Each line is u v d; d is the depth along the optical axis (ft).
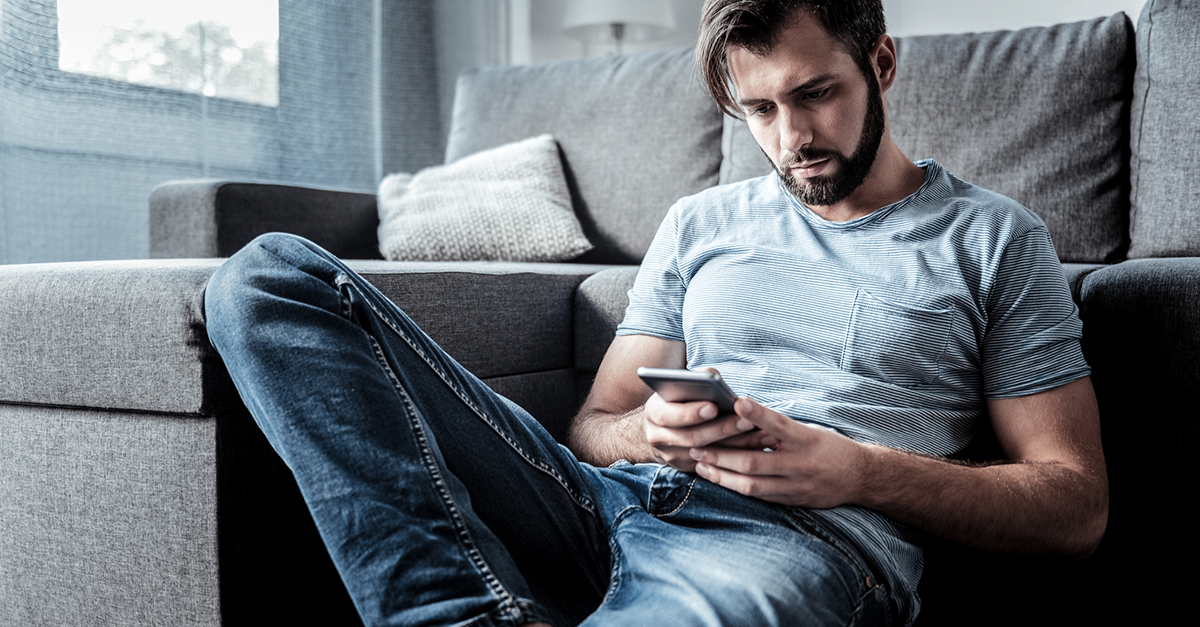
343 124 8.70
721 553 2.55
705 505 2.80
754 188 3.80
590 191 6.43
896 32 8.72
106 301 3.08
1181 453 3.58
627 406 3.67
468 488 2.69
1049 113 5.06
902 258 3.28
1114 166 4.97
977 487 2.75
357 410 2.39
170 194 5.60
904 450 2.94
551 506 2.85
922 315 3.15
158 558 3.08
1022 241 3.21
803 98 3.21
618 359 3.77
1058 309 3.14
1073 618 3.83
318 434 2.36
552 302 4.66
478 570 2.28
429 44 9.64
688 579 2.45
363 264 4.08
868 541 2.67
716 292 3.54
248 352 2.47
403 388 2.54
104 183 6.65
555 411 4.64
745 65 3.23
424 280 3.91
